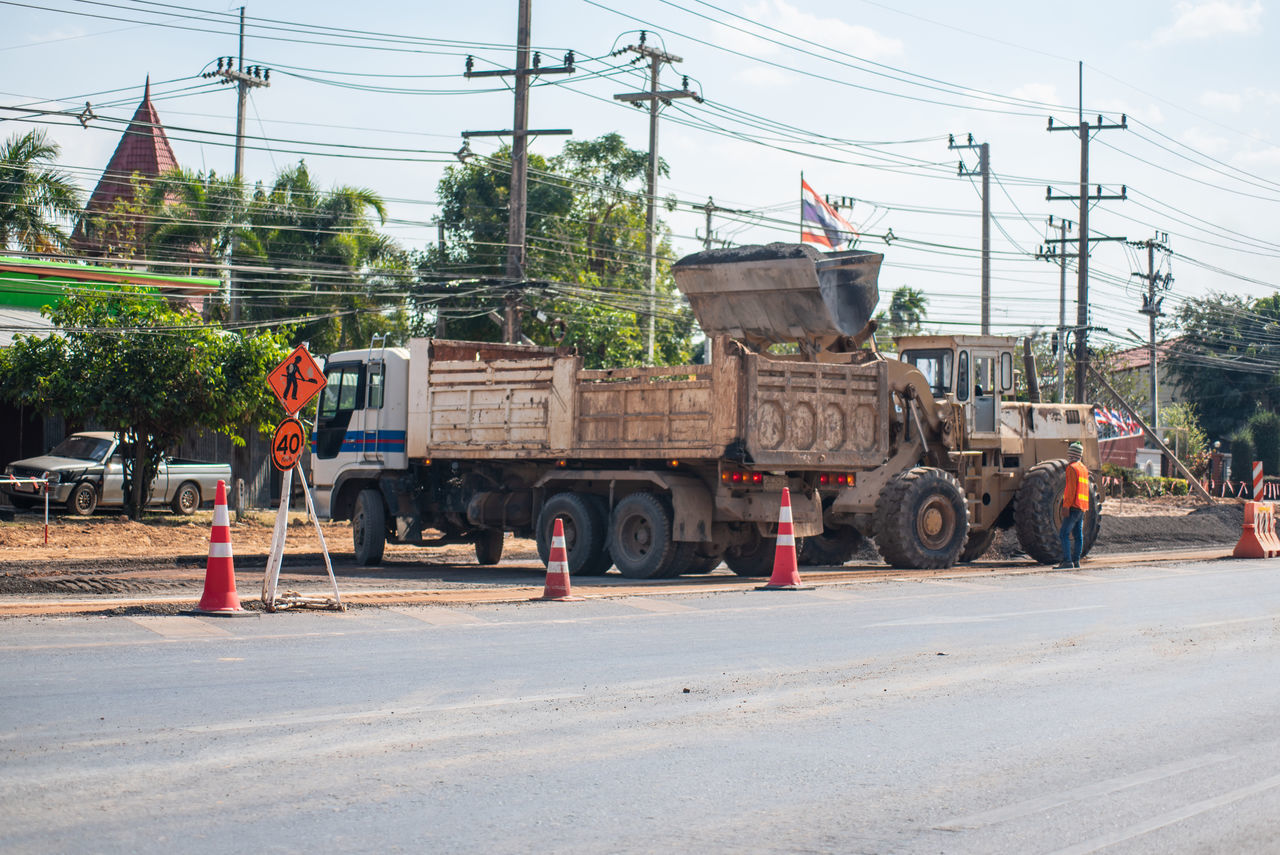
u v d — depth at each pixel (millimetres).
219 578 14656
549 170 71375
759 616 15555
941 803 7422
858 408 22094
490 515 23969
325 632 13438
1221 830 6957
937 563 23766
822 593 18422
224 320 51750
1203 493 58375
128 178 60125
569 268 65250
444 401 24188
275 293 49094
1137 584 20609
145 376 33438
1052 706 10312
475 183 69438
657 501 21328
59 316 34406
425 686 10539
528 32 36906
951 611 16422
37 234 44719
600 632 13891
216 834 6547
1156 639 14102
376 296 52812
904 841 6656
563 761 8227
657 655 12406
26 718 9023
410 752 8359
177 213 50781
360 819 6859
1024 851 6531
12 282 41469
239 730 8828
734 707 10047
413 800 7250
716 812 7145
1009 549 30781
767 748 8711
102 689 10062
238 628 13539
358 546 25328
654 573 21453
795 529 21844
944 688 11023
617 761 8266
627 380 21594
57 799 7102
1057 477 26062
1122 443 82562
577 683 10867
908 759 8477
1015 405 27172
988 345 26031
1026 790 7734
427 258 67812
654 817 7016
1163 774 8164
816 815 7125
